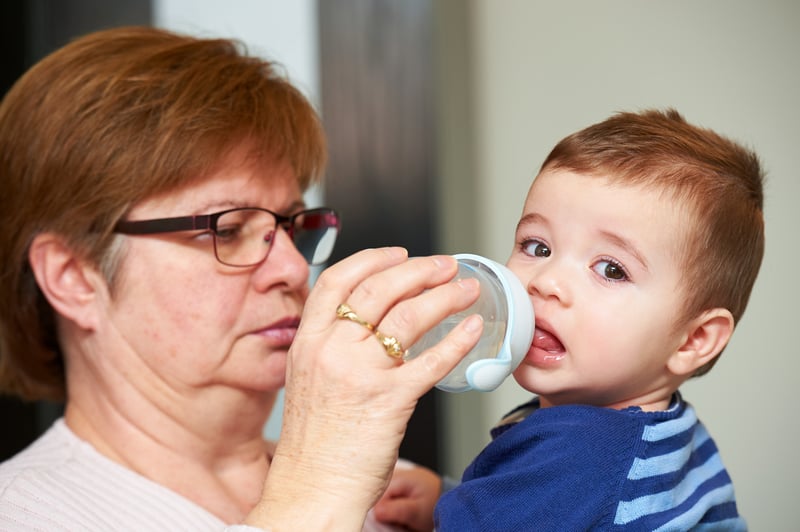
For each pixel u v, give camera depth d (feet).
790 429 6.08
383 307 2.98
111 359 3.99
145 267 3.87
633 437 3.07
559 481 2.99
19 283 4.20
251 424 4.24
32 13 7.16
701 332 3.38
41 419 7.29
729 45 6.09
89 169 3.81
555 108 6.56
